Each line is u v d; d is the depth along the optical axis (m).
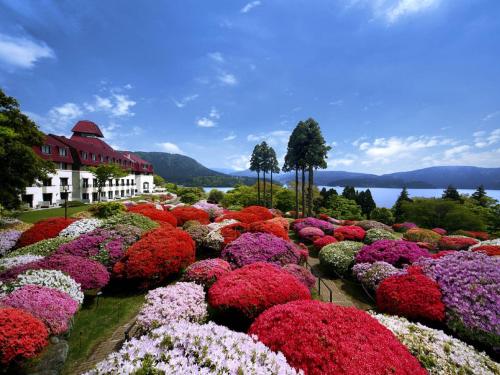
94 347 4.43
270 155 34.34
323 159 22.19
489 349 4.06
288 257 8.20
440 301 4.77
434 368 3.09
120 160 43.56
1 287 4.84
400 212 29.75
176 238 7.88
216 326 3.05
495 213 23.80
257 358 2.57
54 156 28.47
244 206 34.03
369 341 3.04
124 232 8.15
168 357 2.41
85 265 6.18
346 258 8.66
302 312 3.57
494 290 4.57
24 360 3.30
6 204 12.47
